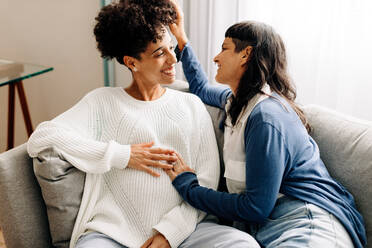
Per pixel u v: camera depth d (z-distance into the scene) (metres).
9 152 1.17
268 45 1.10
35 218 1.18
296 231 1.01
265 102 1.08
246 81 1.12
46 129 1.17
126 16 1.17
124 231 1.15
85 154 1.15
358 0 1.53
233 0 1.75
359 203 1.14
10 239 1.17
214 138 1.34
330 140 1.24
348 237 1.01
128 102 1.28
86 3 2.04
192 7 1.83
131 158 1.17
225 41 1.15
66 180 1.14
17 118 2.42
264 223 1.11
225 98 1.38
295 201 1.07
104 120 1.26
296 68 1.72
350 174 1.16
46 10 2.13
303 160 1.09
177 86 1.58
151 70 1.23
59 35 2.16
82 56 2.17
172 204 1.21
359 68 1.62
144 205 1.18
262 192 1.02
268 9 1.72
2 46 2.30
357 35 1.57
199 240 1.13
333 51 1.63
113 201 1.20
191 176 1.21
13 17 2.21
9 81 1.68
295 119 1.09
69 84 2.26
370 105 1.65
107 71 2.11
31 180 1.18
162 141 1.28
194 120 1.32
